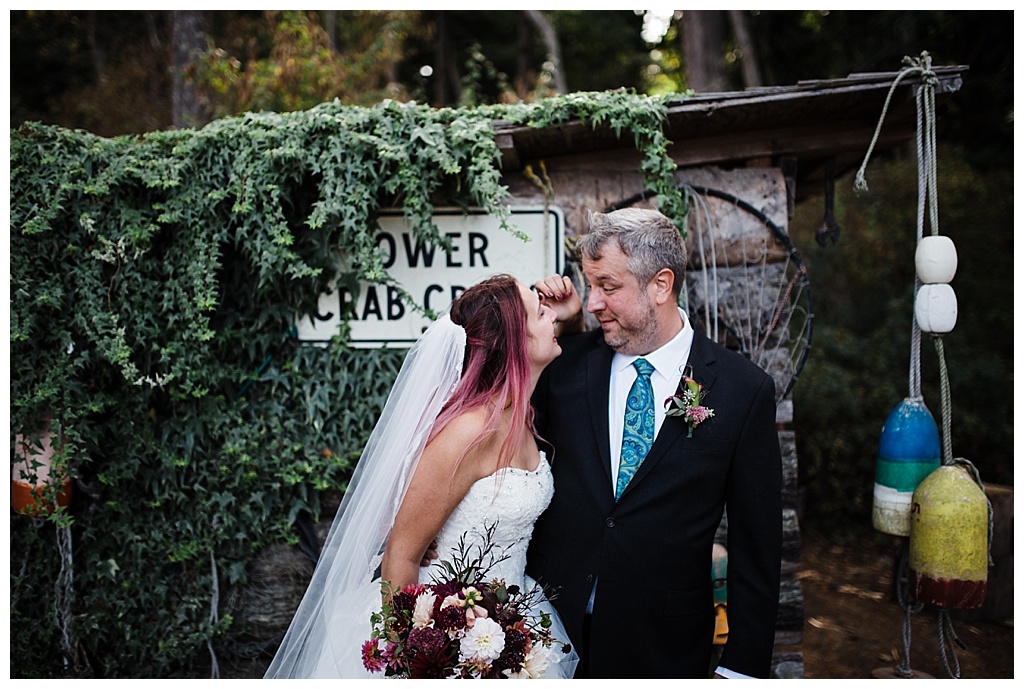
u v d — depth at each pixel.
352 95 6.22
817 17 8.94
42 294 2.51
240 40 7.24
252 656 2.79
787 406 2.83
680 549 1.97
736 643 1.99
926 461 2.45
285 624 2.80
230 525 2.76
